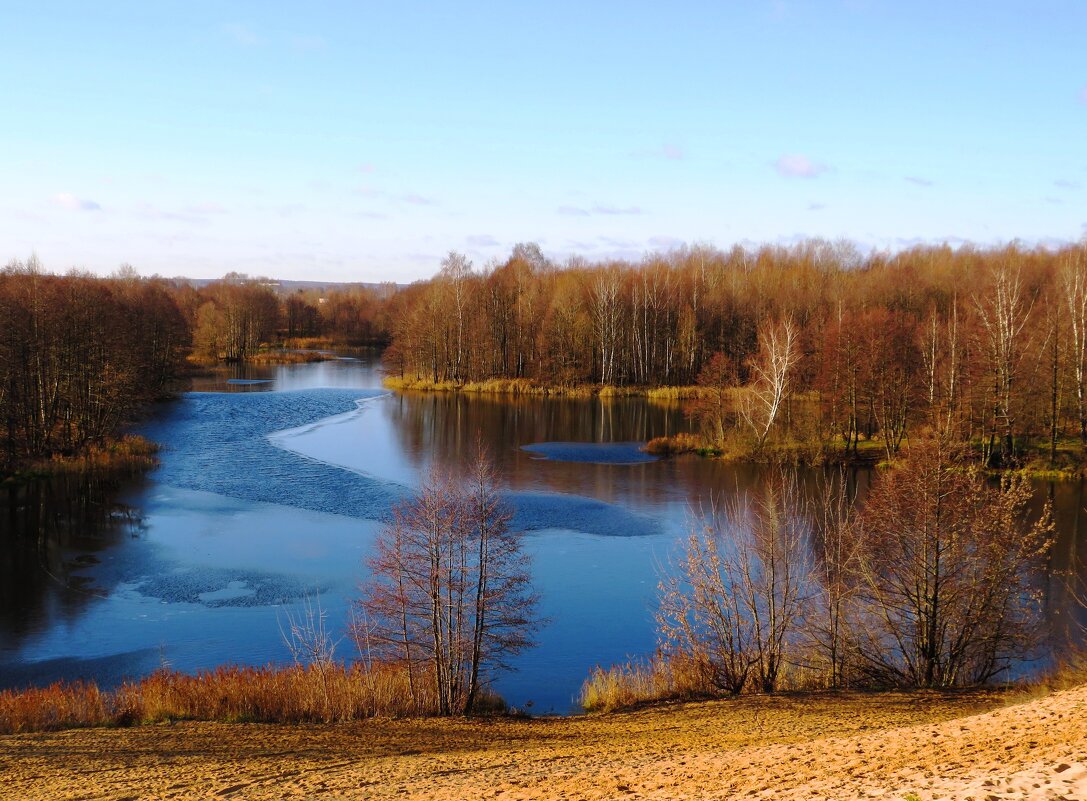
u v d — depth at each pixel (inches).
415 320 4345.5
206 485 2094.0
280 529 1728.6
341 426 3036.4
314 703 976.3
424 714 992.9
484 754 760.3
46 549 1578.5
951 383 2309.3
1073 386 2421.3
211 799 620.4
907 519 1098.1
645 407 3629.4
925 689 1008.2
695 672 1079.6
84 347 2524.6
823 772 530.9
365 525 1764.3
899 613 1110.4
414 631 1089.4
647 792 535.8
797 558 1341.0
